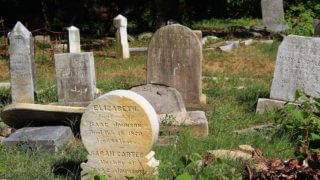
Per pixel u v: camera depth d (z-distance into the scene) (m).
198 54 10.59
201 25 25.19
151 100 9.34
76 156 7.70
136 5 25.62
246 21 26.14
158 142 8.17
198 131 8.89
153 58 10.80
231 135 8.70
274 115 8.84
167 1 21.31
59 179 6.96
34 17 25.17
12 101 10.94
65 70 10.84
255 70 14.78
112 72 14.87
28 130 8.52
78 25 24.34
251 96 11.55
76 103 10.84
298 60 9.91
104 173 6.65
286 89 10.07
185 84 10.70
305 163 5.52
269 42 18.33
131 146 6.56
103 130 6.60
